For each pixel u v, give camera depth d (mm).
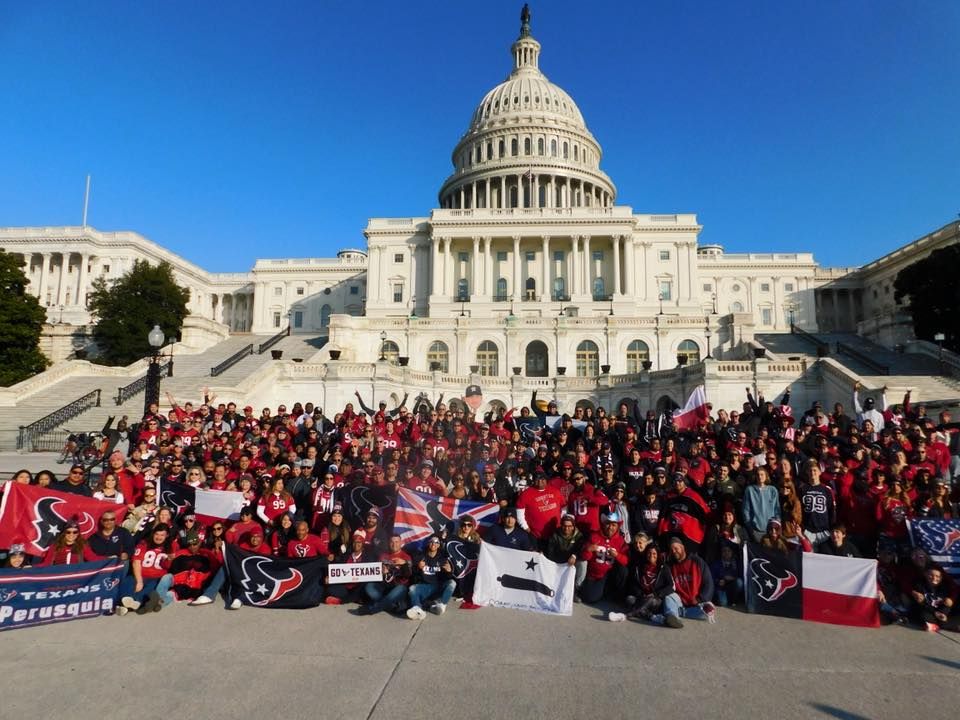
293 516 11492
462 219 82375
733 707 6285
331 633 8570
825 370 37375
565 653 7812
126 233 93750
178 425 18844
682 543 9961
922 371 44719
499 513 11180
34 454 25250
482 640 8305
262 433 18062
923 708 6305
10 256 49500
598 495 11266
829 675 7168
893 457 12812
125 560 9750
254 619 9211
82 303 90750
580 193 102312
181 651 7789
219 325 65125
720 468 11914
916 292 61406
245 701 6309
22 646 7957
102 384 38000
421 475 12773
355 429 18406
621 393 44344
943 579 9258
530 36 123562
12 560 9602
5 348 47594
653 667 7363
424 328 56688
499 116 106938
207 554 10516
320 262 108438
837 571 9438
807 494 10906
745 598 9797
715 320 55031
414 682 6828
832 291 101875
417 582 9930
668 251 85188
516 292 81375
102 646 7961
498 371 55844
